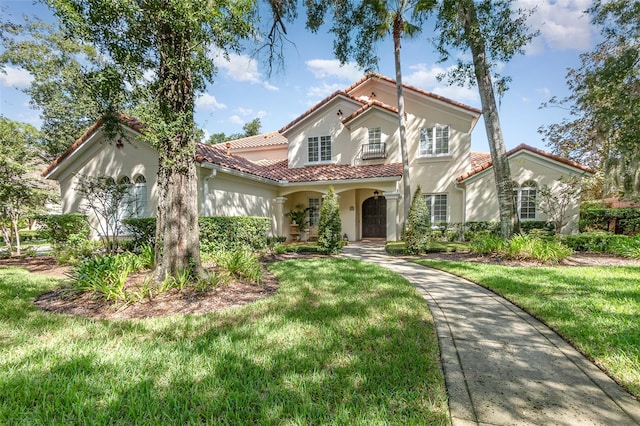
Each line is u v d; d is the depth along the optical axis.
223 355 3.26
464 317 4.59
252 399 2.50
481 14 9.61
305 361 3.11
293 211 19.48
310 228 19.83
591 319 4.20
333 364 3.06
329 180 16.06
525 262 9.10
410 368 2.99
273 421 2.24
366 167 17.69
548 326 4.16
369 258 11.14
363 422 2.18
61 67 18.45
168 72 5.88
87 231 12.04
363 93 21.12
